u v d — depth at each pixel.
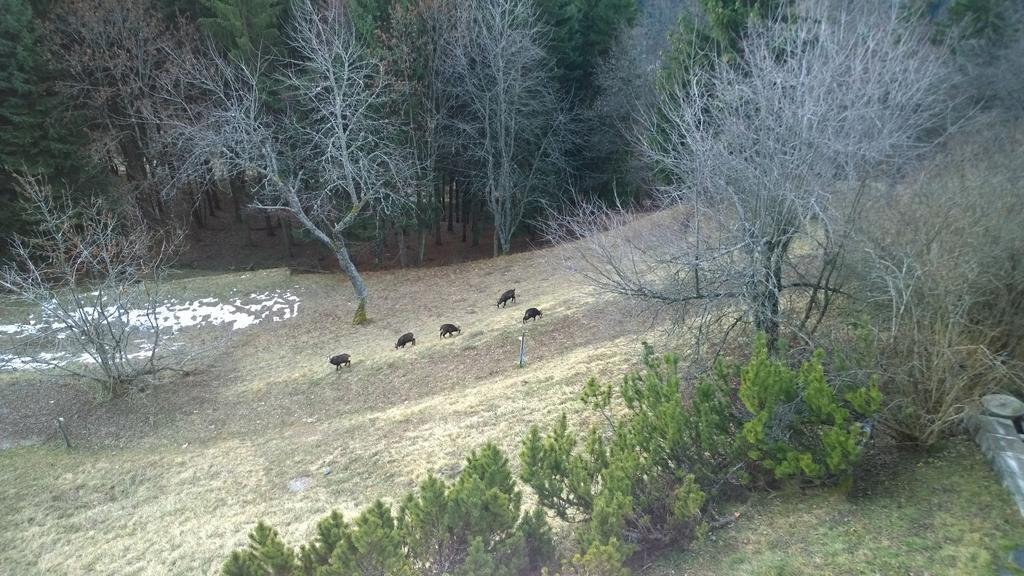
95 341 18.00
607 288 12.10
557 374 15.84
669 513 7.88
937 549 6.74
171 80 24.61
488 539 7.11
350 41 24.75
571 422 13.51
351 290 26.06
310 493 13.18
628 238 12.76
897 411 8.45
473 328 20.03
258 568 6.47
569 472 8.34
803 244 12.45
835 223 9.98
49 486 14.62
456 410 15.35
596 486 8.46
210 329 22.77
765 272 10.63
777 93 10.27
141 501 13.84
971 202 8.94
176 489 14.14
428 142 29.14
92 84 26.91
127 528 12.82
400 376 18.06
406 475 13.12
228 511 12.98
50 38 25.17
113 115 27.55
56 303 19.56
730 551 7.52
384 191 23.28
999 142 11.72
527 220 30.09
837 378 8.45
